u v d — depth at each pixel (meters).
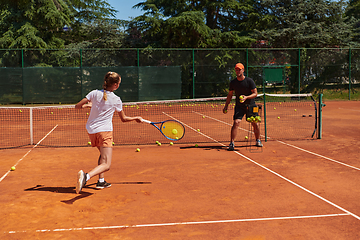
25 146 7.74
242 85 7.00
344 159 6.28
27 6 23.84
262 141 8.18
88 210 3.88
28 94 18.81
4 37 22.77
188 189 4.62
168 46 23.83
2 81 18.61
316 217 3.66
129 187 4.72
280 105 18.12
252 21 26.00
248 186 4.73
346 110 15.61
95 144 4.41
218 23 27.41
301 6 24.77
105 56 22.56
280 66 20.52
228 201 4.15
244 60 21.00
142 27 24.11
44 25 24.50
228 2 24.50
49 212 3.82
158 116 13.80
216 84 20.62
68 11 26.62
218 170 5.58
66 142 8.26
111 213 3.79
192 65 20.31
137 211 3.85
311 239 3.17
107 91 4.30
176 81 19.81
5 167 5.83
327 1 25.34
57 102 19.11
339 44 25.44
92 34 27.72
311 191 4.51
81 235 3.26
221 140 8.39
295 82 21.00
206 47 23.00
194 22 21.77
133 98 19.45
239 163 6.04
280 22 25.91
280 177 5.15
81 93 19.16
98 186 4.66
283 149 7.21
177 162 6.14
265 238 3.19
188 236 3.24
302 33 24.06
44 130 10.28
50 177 5.24
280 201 4.14
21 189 4.65
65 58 23.41
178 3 24.45
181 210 3.87
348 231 3.32
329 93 21.39
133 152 7.04
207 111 15.74
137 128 10.60
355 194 4.38
